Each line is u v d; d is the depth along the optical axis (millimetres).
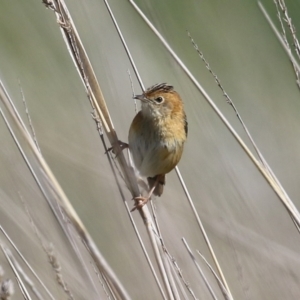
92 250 6145
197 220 8680
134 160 9969
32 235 9344
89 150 12766
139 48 14477
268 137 16156
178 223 10977
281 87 17922
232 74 18125
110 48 13398
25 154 8234
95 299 7539
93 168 12102
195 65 18219
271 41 18922
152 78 14016
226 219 10797
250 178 14102
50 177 6199
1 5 16000
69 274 8547
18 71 15070
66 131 13344
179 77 12422
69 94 14344
